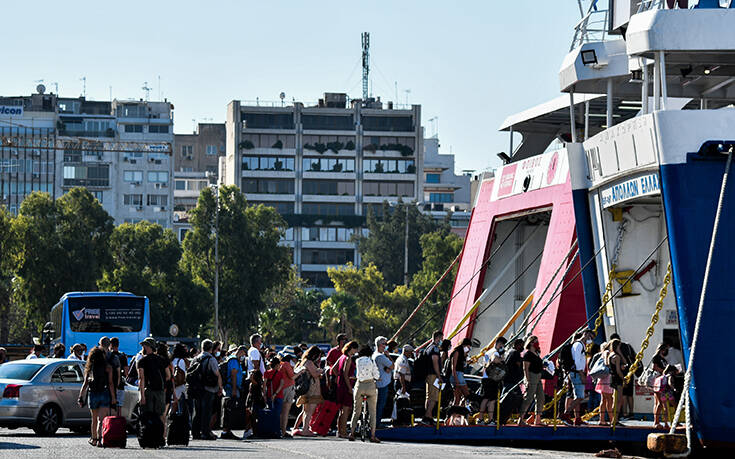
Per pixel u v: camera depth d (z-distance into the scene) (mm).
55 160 168750
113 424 22188
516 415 28781
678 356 30375
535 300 36562
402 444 24781
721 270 25391
